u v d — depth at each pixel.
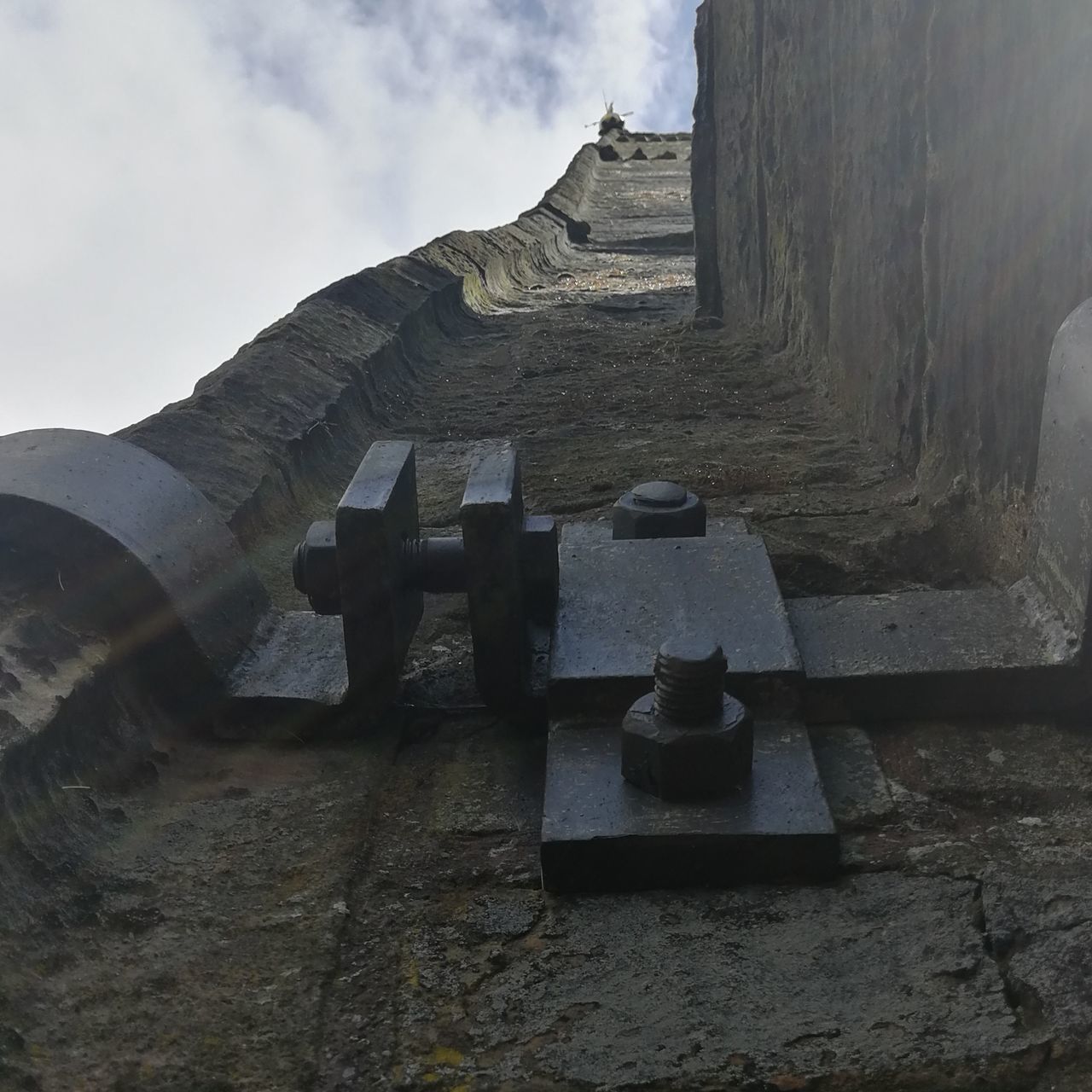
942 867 2.36
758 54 7.62
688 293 11.77
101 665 2.82
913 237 4.53
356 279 8.77
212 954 2.19
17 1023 1.96
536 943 2.22
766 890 2.33
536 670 3.08
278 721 3.00
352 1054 1.97
